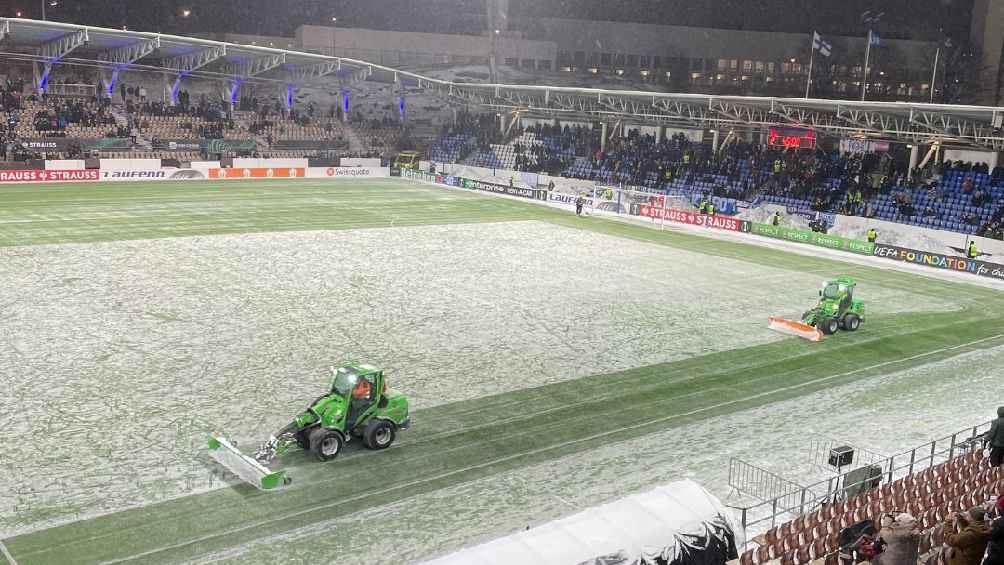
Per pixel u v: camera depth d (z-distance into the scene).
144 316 32.03
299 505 17.97
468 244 52.03
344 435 20.52
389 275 41.69
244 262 43.12
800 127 64.94
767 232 62.34
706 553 13.29
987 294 44.69
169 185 76.62
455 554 12.09
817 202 64.38
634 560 12.59
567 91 77.31
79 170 76.56
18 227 49.97
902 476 20.53
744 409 25.05
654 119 80.56
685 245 56.06
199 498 18.02
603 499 18.84
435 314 34.47
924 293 44.00
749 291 41.78
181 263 42.12
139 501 17.73
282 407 23.39
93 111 86.88
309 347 29.14
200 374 25.81
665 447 21.95
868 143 63.47
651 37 106.19
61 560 15.38
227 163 85.06
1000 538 12.33
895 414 25.02
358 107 103.94
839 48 103.62
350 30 101.31
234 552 15.99
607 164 82.44
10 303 32.97
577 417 23.86
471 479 19.64
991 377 29.20
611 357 29.62
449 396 25.06
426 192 81.00
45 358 26.61
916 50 101.56
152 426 21.67
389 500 18.42
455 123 102.50
